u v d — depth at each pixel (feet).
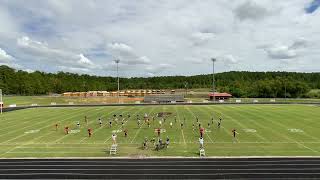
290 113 293.02
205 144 161.99
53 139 180.65
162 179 108.88
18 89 618.85
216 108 345.31
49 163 129.08
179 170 117.60
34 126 231.09
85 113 311.06
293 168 117.80
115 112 315.37
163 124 232.73
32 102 454.81
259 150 147.02
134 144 164.04
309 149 148.56
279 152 142.72
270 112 302.04
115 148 144.25
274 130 202.39
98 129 214.90
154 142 167.63
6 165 126.93
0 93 375.66
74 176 112.98
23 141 175.52
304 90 544.62
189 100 474.90
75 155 141.59
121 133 197.88
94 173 115.75
